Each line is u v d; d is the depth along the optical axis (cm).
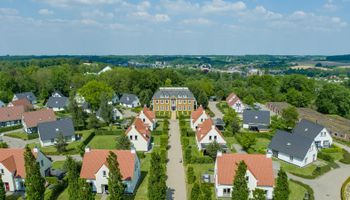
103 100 10038
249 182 4972
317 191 5453
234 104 12269
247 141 7306
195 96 13650
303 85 16225
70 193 4456
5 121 10044
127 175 5175
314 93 16075
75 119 9381
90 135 8531
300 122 8519
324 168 6419
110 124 9931
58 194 5116
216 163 5262
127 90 14662
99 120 9925
